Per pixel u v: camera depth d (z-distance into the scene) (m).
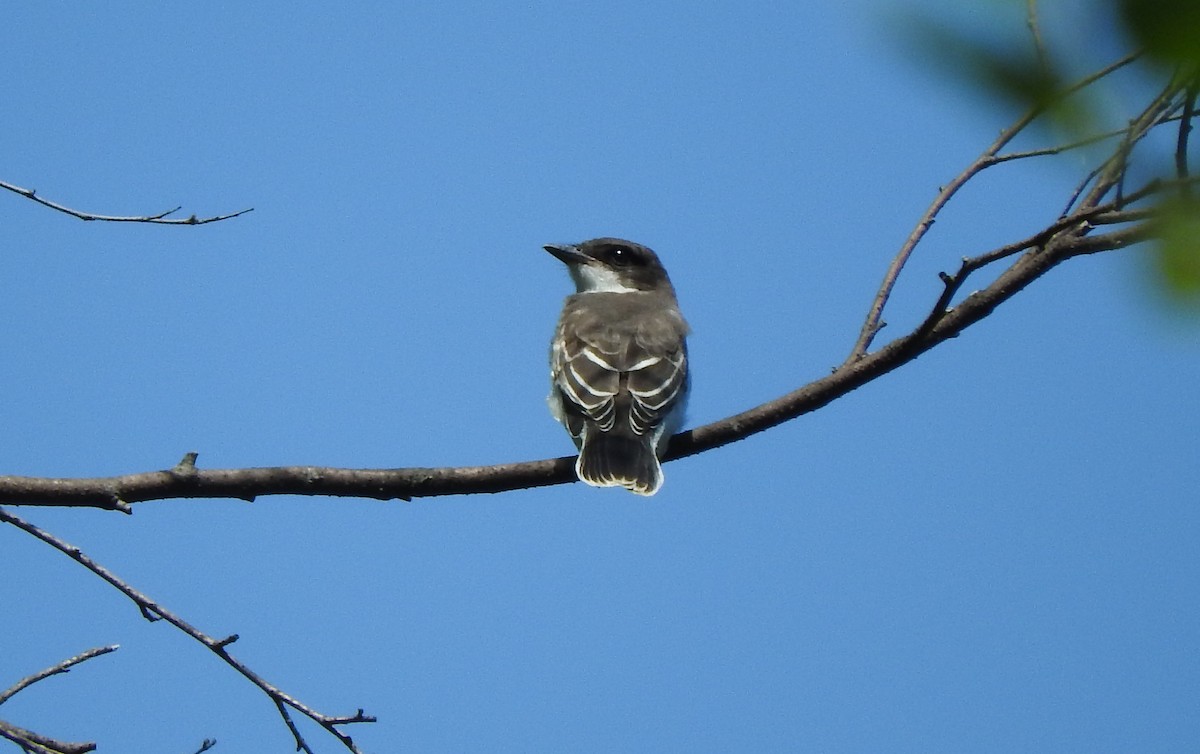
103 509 10.31
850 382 11.12
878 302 11.14
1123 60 3.03
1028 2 3.02
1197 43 2.91
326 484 10.75
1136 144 3.62
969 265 9.66
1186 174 3.62
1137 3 2.93
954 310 10.48
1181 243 3.42
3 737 7.94
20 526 8.76
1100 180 8.12
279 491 10.64
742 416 12.23
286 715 8.91
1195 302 3.38
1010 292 10.30
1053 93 3.05
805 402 11.62
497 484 11.22
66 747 8.05
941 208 11.13
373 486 10.80
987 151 10.98
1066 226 9.10
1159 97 3.23
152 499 10.44
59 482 10.25
